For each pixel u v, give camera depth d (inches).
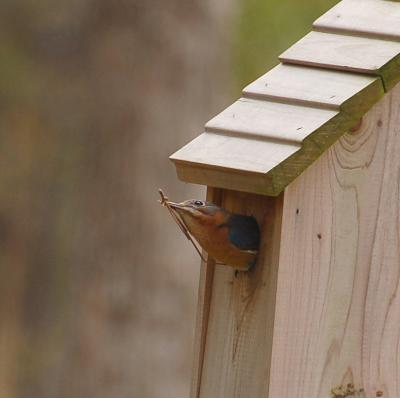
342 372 302.5
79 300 554.3
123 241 547.8
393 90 297.6
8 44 620.7
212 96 551.2
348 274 299.4
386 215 301.0
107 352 546.9
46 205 632.4
